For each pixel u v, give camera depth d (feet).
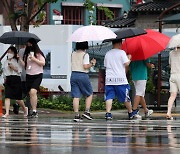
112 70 100.12
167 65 157.07
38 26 165.68
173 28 168.86
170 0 193.16
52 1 148.25
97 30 100.01
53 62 174.29
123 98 101.40
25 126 88.69
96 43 167.53
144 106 108.78
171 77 102.47
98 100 144.56
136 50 103.19
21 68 109.60
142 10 194.08
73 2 241.96
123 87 100.37
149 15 196.95
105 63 100.68
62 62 173.88
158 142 68.39
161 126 89.30
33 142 67.97
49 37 173.88
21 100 111.14
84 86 99.14
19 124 92.27
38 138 72.23
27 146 64.23
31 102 106.32
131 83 122.11
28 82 105.81
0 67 160.86
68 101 137.59
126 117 108.58
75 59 98.48
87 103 100.83
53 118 106.11
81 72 98.48
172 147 63.82
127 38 103.91
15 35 114.32
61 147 63.57
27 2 149.38
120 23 201.36
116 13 251.60
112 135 75.92
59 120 100.58
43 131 81.15
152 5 193.67
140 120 100.73
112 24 203.51
